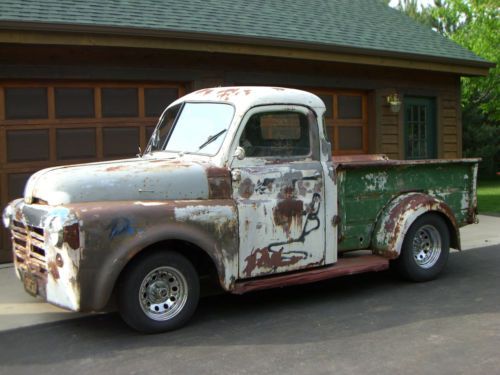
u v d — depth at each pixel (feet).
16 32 23.52
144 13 28.35
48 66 25.45
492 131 79.05
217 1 33.30
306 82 33.19
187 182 16.44
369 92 36.55
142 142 28.32
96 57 26.53
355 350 14.57
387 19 41.37
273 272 17.80
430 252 21.81
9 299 19.92
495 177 82.94
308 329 16.35
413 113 39.01
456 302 18.86
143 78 27.76
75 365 14.05
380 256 20.66
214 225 16.49
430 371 13.14
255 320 17.31
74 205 15.11
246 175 17.28
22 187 25.43
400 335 15.65
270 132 17.98
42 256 15.81
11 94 25.13
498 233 32.35
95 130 27.07
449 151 40.52
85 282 14.73
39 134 25.76
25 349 15.25
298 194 18.21
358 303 18.98
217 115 18.15
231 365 13.78
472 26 55.42
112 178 15.81
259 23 32.19
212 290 20.83
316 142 18.86
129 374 13.41
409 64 36.01
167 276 16.28
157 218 15.58
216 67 29.89
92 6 27.32
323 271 18.69
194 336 15.92
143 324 15.81
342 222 19.80
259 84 31.42
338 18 37.96
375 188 20.70
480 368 13.26
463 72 38.93
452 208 22.79
